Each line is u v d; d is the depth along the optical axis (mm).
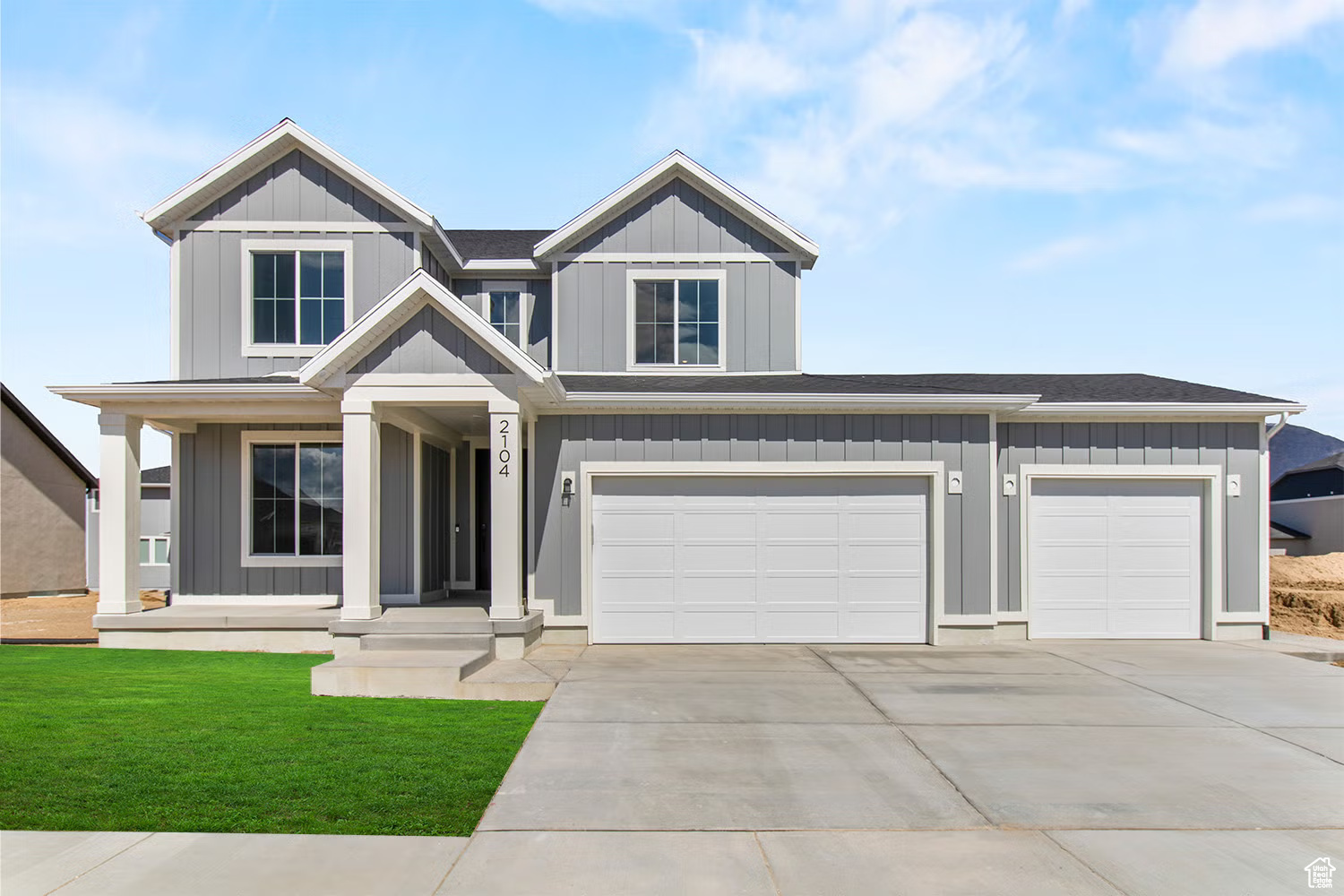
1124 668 11359
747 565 13297
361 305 14766
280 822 5910
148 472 23906
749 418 13305
